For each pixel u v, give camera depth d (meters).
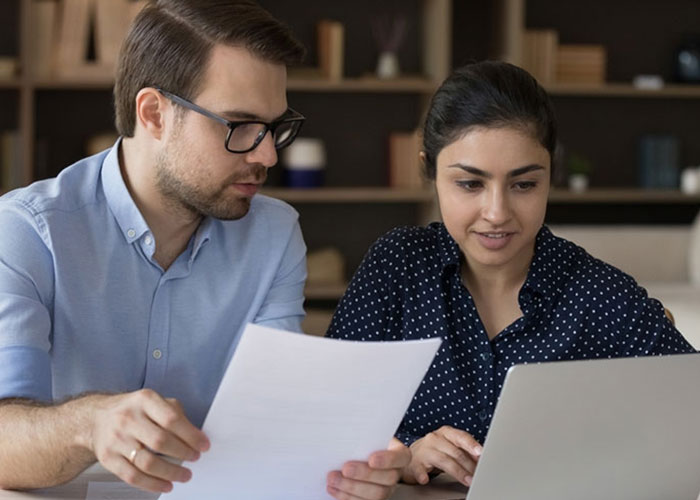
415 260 2.20
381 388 1.50
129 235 2.10
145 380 2.16
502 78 1.93
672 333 2.12
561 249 2.14
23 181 5.71
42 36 5.73
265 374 1.44
